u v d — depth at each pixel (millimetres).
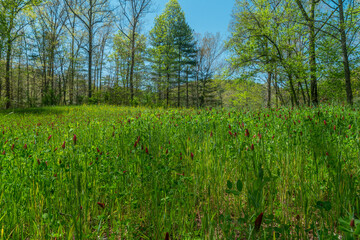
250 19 17734
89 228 1994
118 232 1830
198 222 2111
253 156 2100
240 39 18109
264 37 16797
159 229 1809
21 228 1739
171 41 35688
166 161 2699
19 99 34781
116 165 2775
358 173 2242
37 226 1789
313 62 15672
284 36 15977
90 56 25172
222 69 19156
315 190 2207
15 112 14445
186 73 37219
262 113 6590
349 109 7336
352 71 16078
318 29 14750
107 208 2250
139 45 29250
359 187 2197
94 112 13195
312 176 2479
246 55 17703
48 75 32375
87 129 5211
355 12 13953
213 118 5473
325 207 1499
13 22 22203
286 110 7652
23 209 1972
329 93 17828
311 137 3037
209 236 1542
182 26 35562
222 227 1591
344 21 14289
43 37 29844
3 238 1574
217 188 2412
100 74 38406
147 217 2006
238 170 2543
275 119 5090
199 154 3021
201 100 39656
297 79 16141
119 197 2256
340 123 3646
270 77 20703
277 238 1550
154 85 36844
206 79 39469
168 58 34750
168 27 35625
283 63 16219
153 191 2123
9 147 3258
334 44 15477
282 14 16438
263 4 17453
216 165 2430
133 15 26281
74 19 29016
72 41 32188
